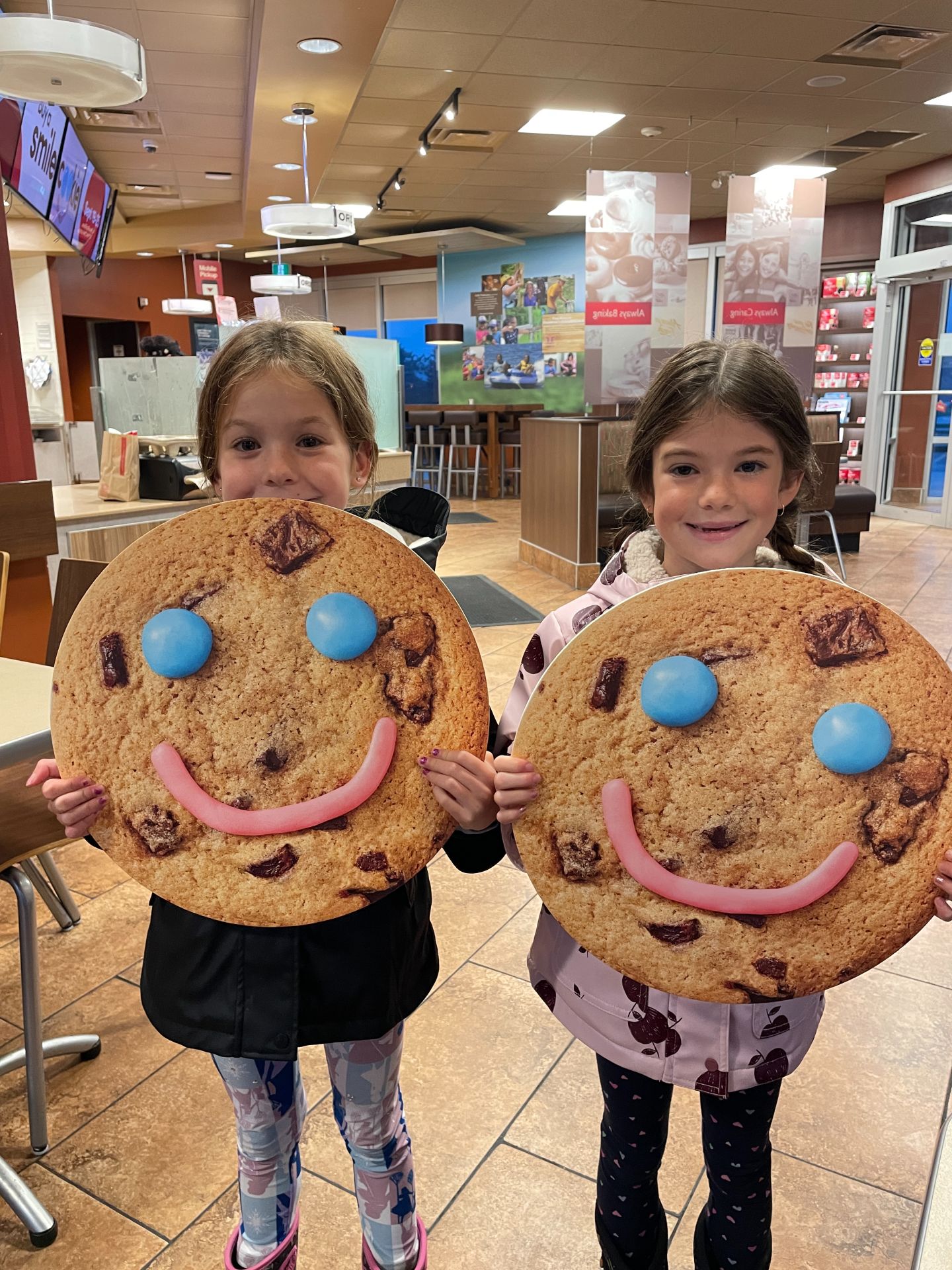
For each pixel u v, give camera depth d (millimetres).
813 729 724
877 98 6664
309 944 926
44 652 3172
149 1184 1410
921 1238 483
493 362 12789
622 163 8438
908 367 8828
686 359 930
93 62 3041
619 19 5250
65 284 10750
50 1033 1759
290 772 802
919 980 1921
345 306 13859
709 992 741
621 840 734
